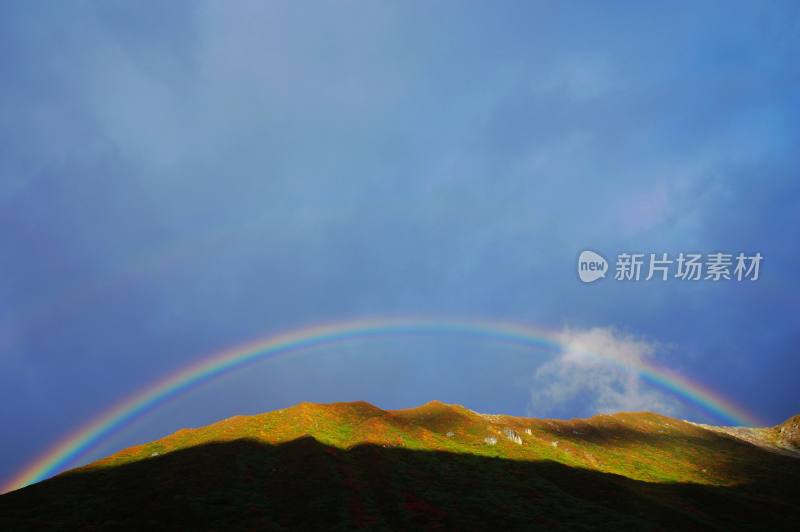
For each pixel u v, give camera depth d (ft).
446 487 192.03
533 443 290.97
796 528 183.21
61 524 141.59
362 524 152.05
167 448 230.89
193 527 141.49
